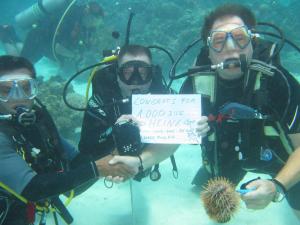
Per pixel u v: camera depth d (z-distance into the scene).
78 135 2.45
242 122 1.07
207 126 1.03
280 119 1.02
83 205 1.55
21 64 1.02
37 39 3.91
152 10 4.98
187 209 1.46
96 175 0.98
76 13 3.78
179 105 1.02
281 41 1.07
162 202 1.53
